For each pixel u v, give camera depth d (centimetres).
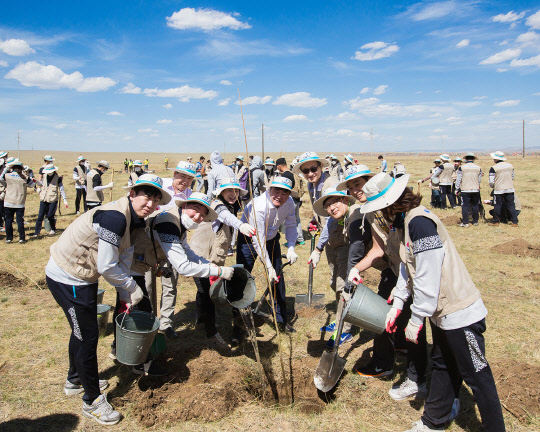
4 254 826
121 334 307
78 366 302
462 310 255
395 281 374
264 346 440
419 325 266
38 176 2597
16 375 372
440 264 253
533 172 3048
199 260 371
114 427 305
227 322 510
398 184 270
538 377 342
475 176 1057
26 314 515
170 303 452
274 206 438
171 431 302
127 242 311
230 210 458
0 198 1060
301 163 510
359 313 321
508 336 449
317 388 349
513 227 1060
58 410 322
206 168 1575
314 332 477
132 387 353
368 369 381
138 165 1145
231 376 362
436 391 279
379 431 303
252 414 324
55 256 295
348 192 420
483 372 256
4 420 308
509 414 315
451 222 1138
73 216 1309
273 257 477
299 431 304
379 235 334
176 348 430
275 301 458
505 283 630
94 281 303
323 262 782
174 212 377
